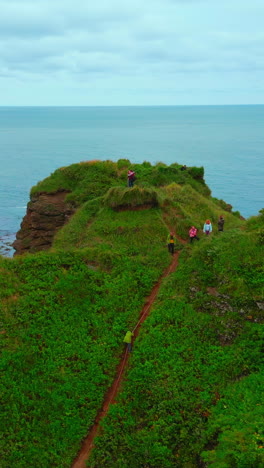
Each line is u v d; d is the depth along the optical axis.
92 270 22.59
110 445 13.91
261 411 13.15
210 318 18.28
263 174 114.06
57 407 15.04
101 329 18.62
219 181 105.12
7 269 21.19
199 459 12.92
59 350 17.17
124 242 26.59
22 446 13.70
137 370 16.44
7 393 15.16
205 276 20.33
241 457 11.05
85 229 30.02
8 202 84.56
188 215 30.56
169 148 173.38
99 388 15.98
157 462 13.09
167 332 17.97
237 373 15.69
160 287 21.39
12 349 16.70
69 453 13.74
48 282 20.81
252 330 17.08
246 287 18.62
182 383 15.55
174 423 14.13
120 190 31.03
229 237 22.72
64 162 132.88
